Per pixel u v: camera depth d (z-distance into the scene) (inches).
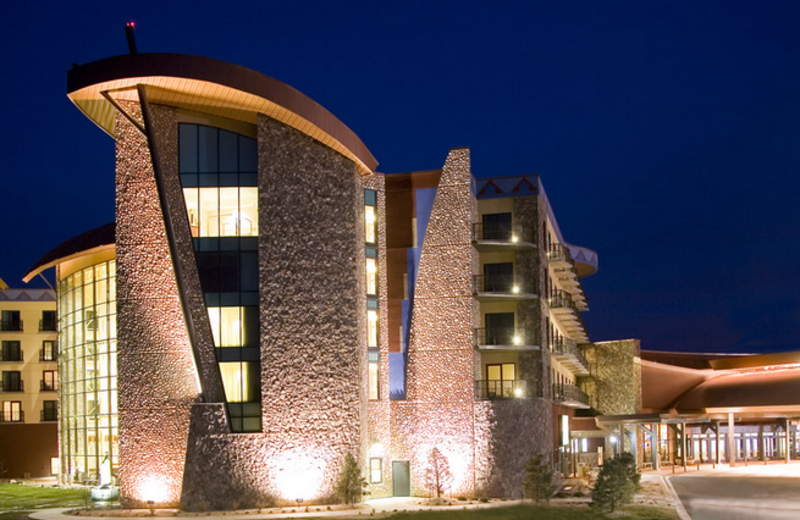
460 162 1598.2
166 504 1332.4
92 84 1298.0
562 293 2025.1
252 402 1375.5
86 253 1718.8
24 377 2600.9
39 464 2529.5
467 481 1503.4
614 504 1218.6
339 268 1414.9
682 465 2284.7
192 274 1382.9
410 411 1542.8
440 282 1569.9
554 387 1844.2
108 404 1675.7
